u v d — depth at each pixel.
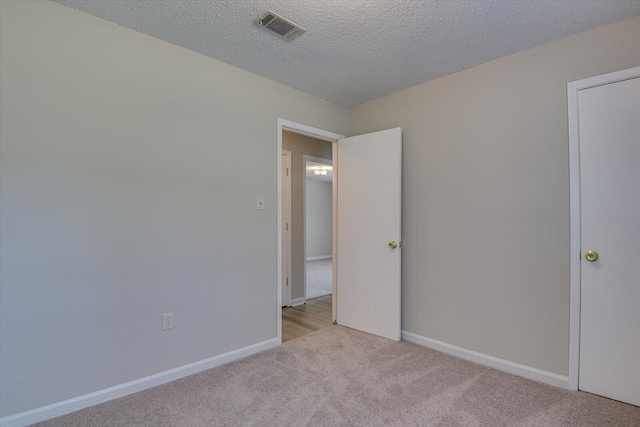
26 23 1.76
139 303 2.12
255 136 2.72
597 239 2.04
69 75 1.87
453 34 2.11
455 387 2.16
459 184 2.66
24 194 1.75
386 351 2.74
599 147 2.04
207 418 1.82
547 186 2.23
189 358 2.34
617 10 1.86
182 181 2.31
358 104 3.43
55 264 1.83
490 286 2.49
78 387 1.90
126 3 1.83
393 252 2.98
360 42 2.21
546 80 2.23
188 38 2.19
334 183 3.54
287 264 4.25
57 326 1.83
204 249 2.42
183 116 2.31
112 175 2.02
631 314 1.94
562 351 2.17
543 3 1.79
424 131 2.88
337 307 3.46
